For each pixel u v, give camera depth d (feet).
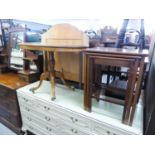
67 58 5.68
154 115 2.88
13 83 6.08
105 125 3.57
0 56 7.78
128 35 5.08
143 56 2.87
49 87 5.75
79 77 5.62
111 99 4.08
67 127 4.40
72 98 4.85
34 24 7.90
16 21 7.32
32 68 6.66
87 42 5.04
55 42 5.42
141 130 3.29
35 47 4.07
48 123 4.89
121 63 3.16
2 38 7.54
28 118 5.53
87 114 3.88
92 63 3.54
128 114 3.36
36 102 4.93
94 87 4.12
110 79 5.12
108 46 5.37
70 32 5.15
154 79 3.24
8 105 6.09
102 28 6.06
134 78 3.06
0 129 6.30
